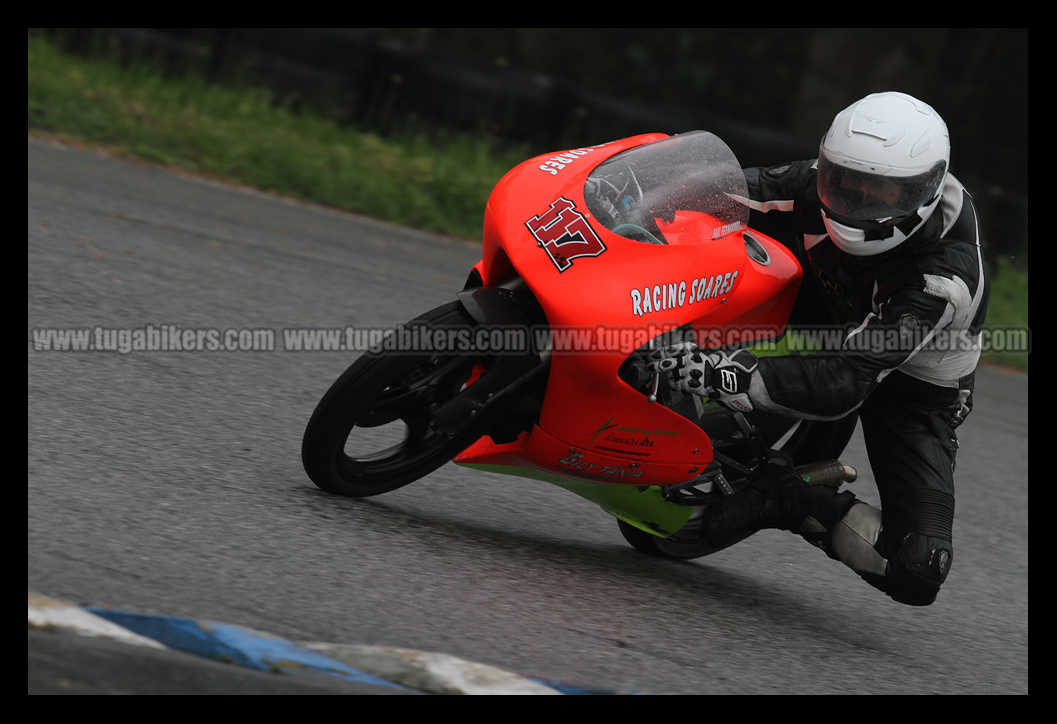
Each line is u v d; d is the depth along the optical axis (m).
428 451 11.85
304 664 7.87
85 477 10.64
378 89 43.25
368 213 34.50
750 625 11.59
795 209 12.52
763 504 12.48
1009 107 64.19
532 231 10.95
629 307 10.76
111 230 22.73
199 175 32.25
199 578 8.98
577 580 11.55
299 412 15.09
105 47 41.53
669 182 11.45
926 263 11.38
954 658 12.04
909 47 55.94
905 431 12.42
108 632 7.58
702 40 72.06
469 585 10.41
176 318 18.14
